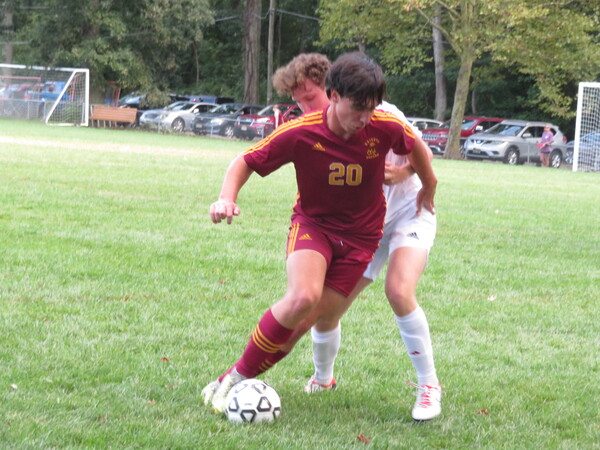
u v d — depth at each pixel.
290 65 8.33
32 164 32.44
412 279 8.33
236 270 15.12
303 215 8.13
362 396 8.99
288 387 9.16
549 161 64.62
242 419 7.91
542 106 67.56
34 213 20.03
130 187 26.73
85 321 11.20
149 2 81.38
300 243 7.93
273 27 102.00
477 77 79.44
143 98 87.44
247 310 12.43
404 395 9.13
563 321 12.95
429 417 8.27
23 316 11.23
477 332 12.09
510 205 29.16
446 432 8.05
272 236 19.02
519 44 62.34
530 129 65.81
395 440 7.70
